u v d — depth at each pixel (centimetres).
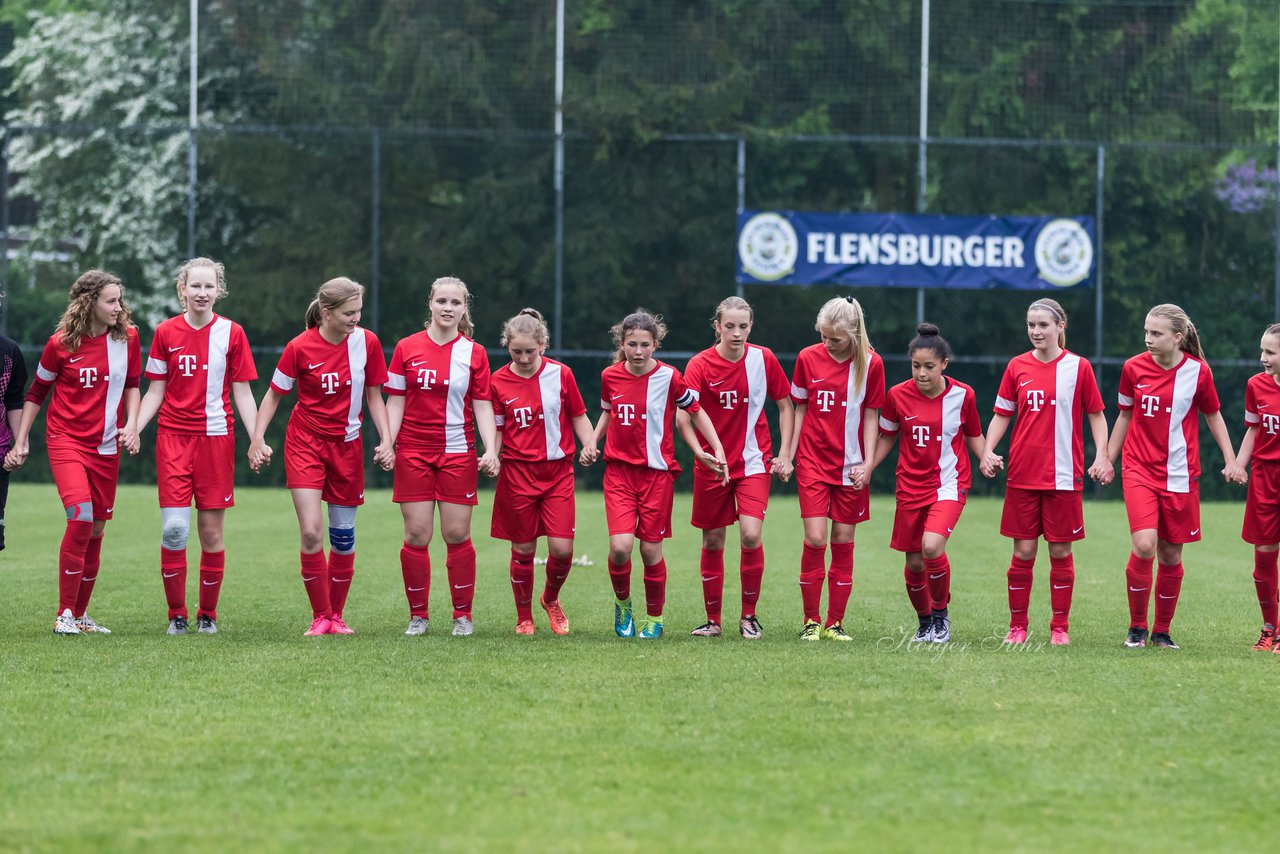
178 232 6262
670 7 5988
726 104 5950
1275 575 1984
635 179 5909
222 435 2042
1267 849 1023
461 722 1391
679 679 1612
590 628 2128
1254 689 1564
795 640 1997
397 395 2028
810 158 5925
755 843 1026
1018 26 6050
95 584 2608
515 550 2066
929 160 5950
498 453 2047
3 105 7206
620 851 1008
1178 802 1137
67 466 1995
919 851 1011
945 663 1734
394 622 2188
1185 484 1983
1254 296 5944
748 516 2031
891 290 5844
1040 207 5944
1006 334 5856
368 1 6044
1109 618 2291
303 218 5956
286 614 2253
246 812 1098
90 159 6319
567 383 2041
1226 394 5903
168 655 1770
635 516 2027
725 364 2030
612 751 1281
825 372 2039
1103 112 6062
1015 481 2002
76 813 1095
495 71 5969
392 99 6003
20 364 2044
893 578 2847
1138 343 5941
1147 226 5953
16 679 1598
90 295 2008
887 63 6016
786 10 6009
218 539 2052
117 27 6950
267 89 6119
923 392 1994
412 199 5938
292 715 1420
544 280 5909
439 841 1027
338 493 2055
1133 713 1438
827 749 1291
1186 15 6075
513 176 5903
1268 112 6025
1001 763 1246
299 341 2027
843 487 2041
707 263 5903
